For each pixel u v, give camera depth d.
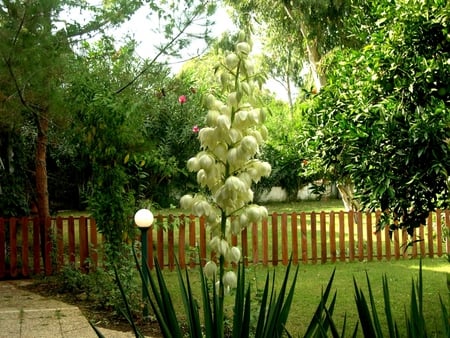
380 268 9.41
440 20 4.50
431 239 10.38
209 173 2.45
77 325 5.78
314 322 1.96
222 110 2.45
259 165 2.48
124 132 6.98
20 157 9.27
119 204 6.98
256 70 2.51
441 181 4.80
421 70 4.54
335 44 13.07
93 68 7.82
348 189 11.86
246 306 1.95
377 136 4.75
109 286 6.46
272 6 13.62
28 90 6.93
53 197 18.48
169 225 9.05
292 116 20.19
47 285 7.95
